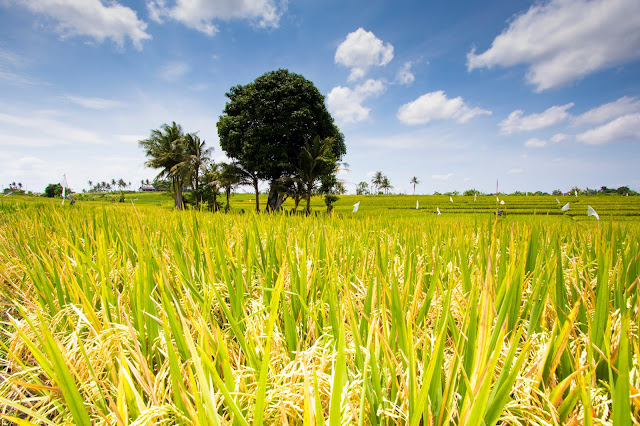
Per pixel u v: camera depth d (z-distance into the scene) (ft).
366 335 5.29
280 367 4.70
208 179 111.24
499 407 3.33
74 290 6.19
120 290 8.07
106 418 3.70
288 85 81.00
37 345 5.73
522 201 165.78
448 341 5.79
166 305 4.61
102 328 5.36
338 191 91.35
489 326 3.18
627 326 2.85
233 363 5.15
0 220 20.20
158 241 10.29
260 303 6.50
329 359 4.57
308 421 2.81
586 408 3.03
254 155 80.59
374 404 3.98
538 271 6.68
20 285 8.70
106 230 12.21
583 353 4.49
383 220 18.62
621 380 2.88
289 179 79.71
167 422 3.91
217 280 7.59
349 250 10.10
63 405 4.34
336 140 94.99
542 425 3.63
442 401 3.45
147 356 5.13
